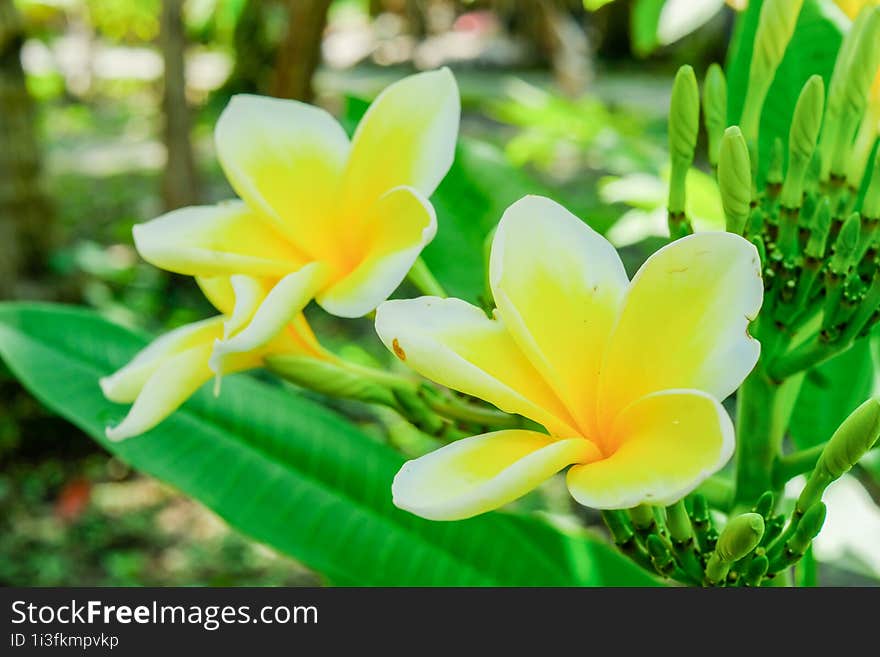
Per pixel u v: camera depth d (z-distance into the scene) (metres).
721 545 0.34
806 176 0.38
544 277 0.35
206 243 0.38
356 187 0.38
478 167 0.48
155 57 4.08
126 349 0.45
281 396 0.45
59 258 1.54
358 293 0.36
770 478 0.39
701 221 0.51
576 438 0.33
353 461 0.44
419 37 4.43
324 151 0.39
